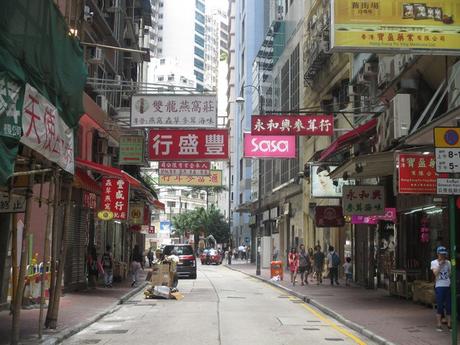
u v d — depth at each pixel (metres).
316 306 18.69
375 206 20.86
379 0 11.85
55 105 10.06
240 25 78.69
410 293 19.27
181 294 22.75
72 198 20.83
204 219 89.06
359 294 22.08
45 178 12.39
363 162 16.59
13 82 7.82
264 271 42.41
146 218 39.44
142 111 20.89
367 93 25.34
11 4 7.89
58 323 13.29
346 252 29.52
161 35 154.00
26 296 15.67
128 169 35.53
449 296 12.66
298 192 39.25
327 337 12.41
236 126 85.06
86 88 24.27
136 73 43.34
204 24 164.75
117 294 21.50
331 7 11.81
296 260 27.78
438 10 11.89
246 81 69.50
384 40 11.77
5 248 15.16
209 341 11.61
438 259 12.95
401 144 15.31
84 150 23.11
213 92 21.59
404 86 17.61
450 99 14.73
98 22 27.06
